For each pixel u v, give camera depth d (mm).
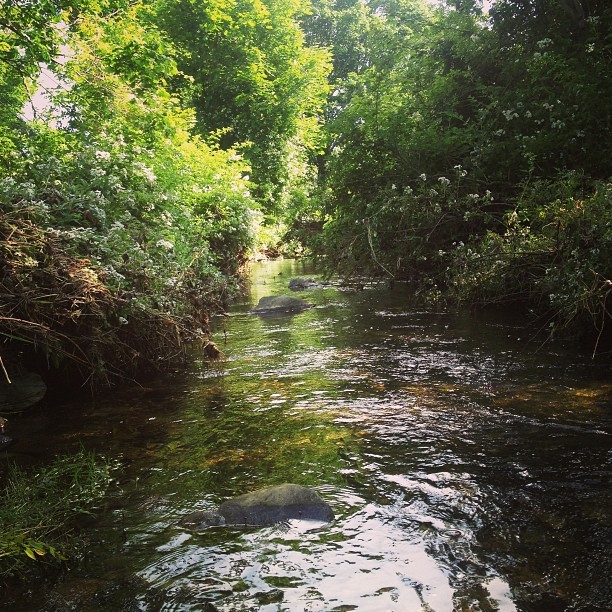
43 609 2184
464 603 2107
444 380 4941
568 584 2188
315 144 26562
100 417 4488
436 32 11781
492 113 10016
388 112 10992
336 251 10750
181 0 22375
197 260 8195
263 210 22781
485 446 3516
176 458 3619
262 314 9180
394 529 2658
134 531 2744
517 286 7648
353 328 7477
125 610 2160
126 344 5242
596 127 8227
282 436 3904
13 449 3875
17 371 4934
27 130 9938
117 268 5301
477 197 8625
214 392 5023
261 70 24016
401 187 10406
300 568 2385
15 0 8297
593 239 6020
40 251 4582
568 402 4199
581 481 3002
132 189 7590
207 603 2178
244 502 2869
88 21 10133
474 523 2670
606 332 6094
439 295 8727
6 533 2580
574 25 9969
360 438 3781
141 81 10633
